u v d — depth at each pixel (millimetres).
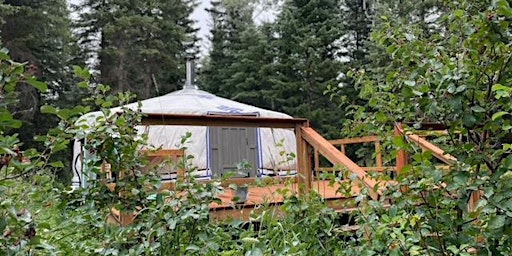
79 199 1906
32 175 1549
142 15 17734
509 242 1503
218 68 18094
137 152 2082
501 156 1626
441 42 1973
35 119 13859
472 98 1597
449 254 1586
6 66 1264
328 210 2217
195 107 7383
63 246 1818
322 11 15031
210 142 7387
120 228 1811
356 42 16641
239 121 3703
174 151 3289
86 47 16828
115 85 16734
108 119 1979
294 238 1972
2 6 13078
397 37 1947
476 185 1562
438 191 1661
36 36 14391
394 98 1909
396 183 1861
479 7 1754
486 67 1604
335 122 14586
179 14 18844
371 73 2531
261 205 3053
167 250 1723
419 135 1960
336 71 14586
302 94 15109
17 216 1296
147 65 17297
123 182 1967
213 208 2730
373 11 15148
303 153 3783
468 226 1598
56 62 15070
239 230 2146
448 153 1741
